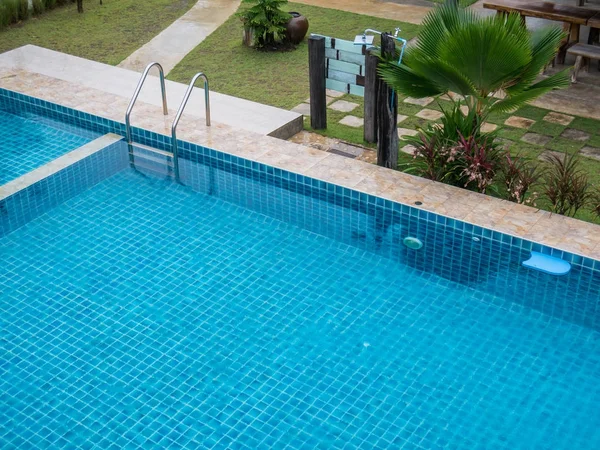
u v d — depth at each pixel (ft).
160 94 30.30
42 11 39.86
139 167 26.96
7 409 17.40
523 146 26.20
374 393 17.80
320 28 36.55
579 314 19.98
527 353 18.89
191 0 41.42
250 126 27.50
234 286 21.26
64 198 25.14
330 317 20.12
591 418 17.10
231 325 19.85
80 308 20.47
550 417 17.13
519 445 16.47
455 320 19.98
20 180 26.07
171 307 20.48
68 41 36.22
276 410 17.38
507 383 18.03
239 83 31.55
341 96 30.68
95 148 27.86
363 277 21.57
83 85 31.12
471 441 16.57
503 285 21.08
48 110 29.99
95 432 16.84
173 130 26.50
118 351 19.03
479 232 21.85
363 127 27.99
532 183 23.41
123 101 29.73
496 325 19.77
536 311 20.17
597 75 31.12
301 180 24.63
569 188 22.39
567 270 20.88
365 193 23.48
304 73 32.40
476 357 18.80
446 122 24.45
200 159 26.71
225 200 25.13
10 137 28.86
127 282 21.42
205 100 27.09
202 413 17.31
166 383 18.12
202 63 33.50
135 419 17.17
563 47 31.63
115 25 38.19
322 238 23.17
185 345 19.22
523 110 28.60
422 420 17.08
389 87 23.41
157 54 34.55
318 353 18.95
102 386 18.03
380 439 16.63
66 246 22.90
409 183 23.88
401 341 19.31
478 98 23.12
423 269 21.80
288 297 20.84
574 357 18.75
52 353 18.97
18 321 19.98
